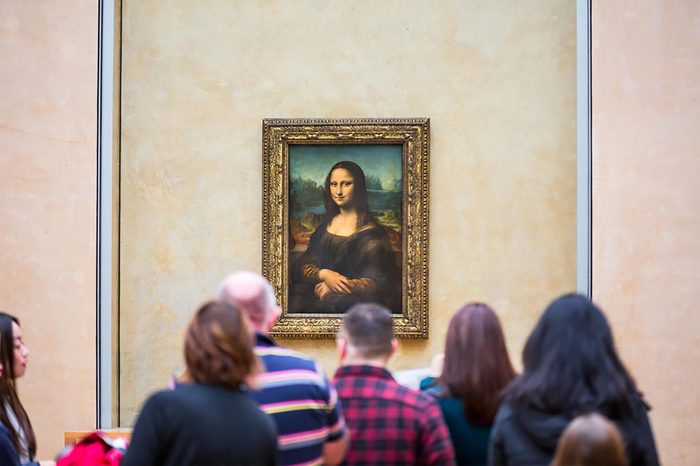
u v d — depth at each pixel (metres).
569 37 8.65
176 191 8.76
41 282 8.09
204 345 3.11
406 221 8.57
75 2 8.15
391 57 8.73
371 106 8.74
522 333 8.64
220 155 8.77
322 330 8.57
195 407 3.04
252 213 8.77
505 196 8.66
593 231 7.88
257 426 3.12
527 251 8.65
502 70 8.67
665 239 7.82
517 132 8.67
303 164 8.67
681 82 7.82
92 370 8.07
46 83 8.12
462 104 8.70
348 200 8.63
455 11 8.70
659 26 7.84
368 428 3.66
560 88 8.65
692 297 7.78
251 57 8.78
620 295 7.84
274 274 8.62
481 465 3.85
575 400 3.29
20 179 8.10
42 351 8.07
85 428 8.06
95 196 8.12
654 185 7.84
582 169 8.05
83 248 8.09
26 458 5.15
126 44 8.75
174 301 8.73
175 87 8.77
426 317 8.57
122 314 8.71
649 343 7.80
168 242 8.75
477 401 3.79
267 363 3.62
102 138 8.20
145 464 3.00
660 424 7.76
